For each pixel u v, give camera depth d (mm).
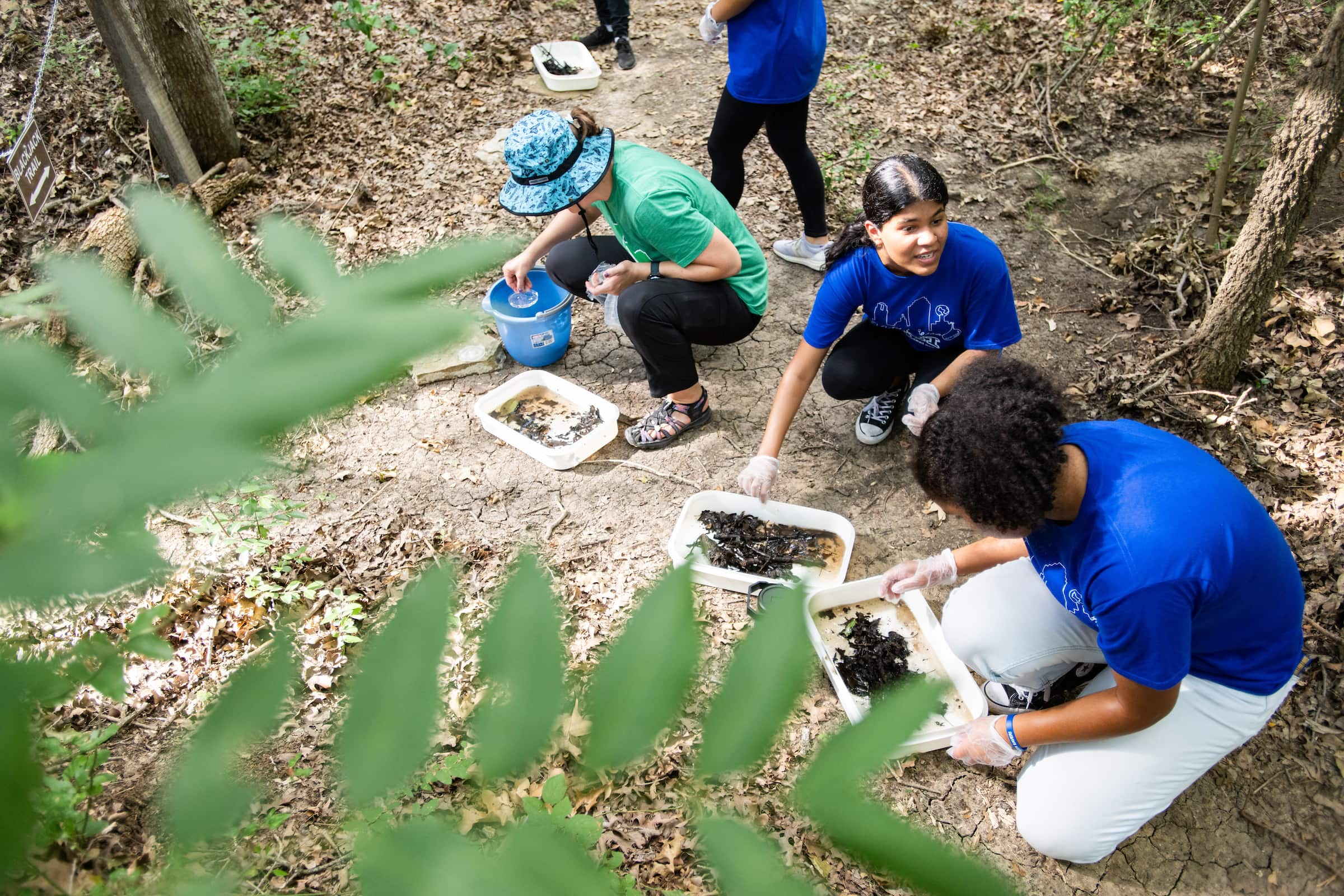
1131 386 3910
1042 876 2543
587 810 2182
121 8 4230
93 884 1329
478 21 6371
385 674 418
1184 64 6160
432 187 4965
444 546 3324
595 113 5664
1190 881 2549
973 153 5461
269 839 1886
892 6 6801
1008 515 1847
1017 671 2732
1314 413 3775
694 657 432
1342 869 2562
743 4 3695
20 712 382
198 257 357
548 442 3756
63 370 327
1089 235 4891
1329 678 2928
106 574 298
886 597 2920
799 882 390
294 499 3475
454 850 395
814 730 2682
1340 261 4410
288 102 5320
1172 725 2244
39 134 2988
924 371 3326
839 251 3037
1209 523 1907
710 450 3773
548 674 427
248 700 408
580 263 3809
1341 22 3094
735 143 4121
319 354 328
